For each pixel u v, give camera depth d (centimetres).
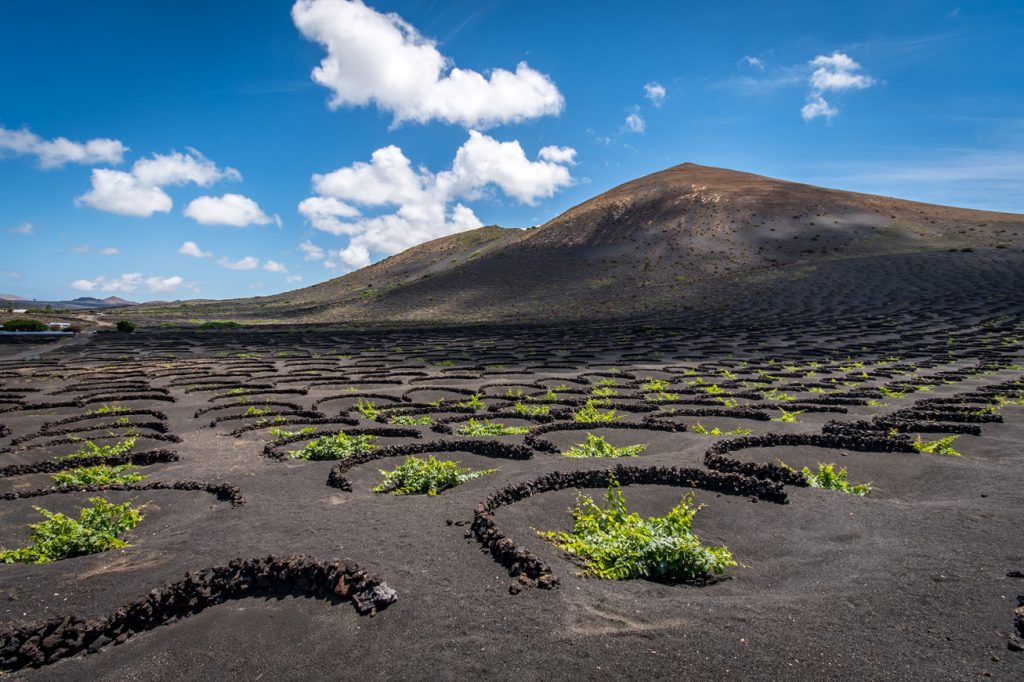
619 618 625
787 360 3450
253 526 917
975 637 579
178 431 1803
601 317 7356
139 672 562
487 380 2862
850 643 577
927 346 3784
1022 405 1928
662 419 1811
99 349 4753
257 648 591
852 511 979
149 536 908
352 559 769
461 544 815
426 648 575
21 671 571
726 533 916
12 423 1950
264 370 3331
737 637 588
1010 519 899
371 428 1691
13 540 901
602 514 911
